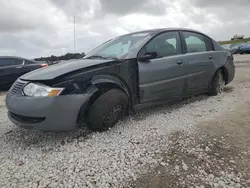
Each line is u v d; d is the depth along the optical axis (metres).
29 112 2.49
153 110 3.79
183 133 2.82
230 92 4.88
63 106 2.51
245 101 4.11
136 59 3.15
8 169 2.17
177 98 3.78
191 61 3.84
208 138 2.67
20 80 2.78
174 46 3.73
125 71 3.04
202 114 3.50
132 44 3.42
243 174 1.99
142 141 2.64
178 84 3.66
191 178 1.96
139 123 3.21
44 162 2.27
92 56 3.61
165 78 3.45
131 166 2.15
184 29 4.03
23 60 7.98
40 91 2.50
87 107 2.78
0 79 7.41
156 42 3.50
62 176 2.03
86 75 2.69
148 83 3.25
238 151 2.37
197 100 4.29
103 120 2.81
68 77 2.58
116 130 2.96
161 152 2.38
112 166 2.16
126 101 3.02
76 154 2.40
